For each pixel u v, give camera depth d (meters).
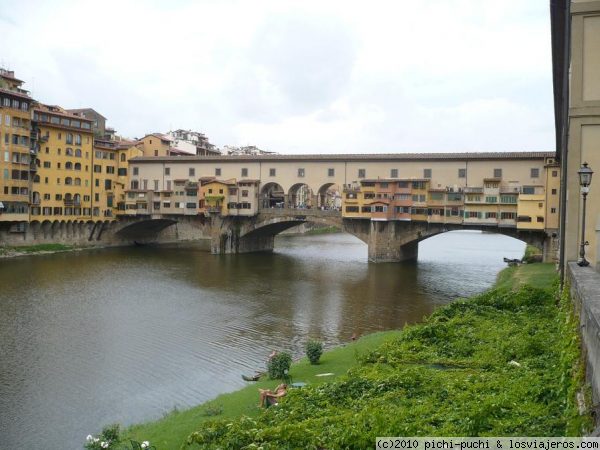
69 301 52.22
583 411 10.75
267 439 15.69
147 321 44.88
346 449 14.65
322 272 74.25
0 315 46.00
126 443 19.56
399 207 84.06
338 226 88.62
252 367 33.22
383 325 44.19
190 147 144.50
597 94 23.62
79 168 98.50
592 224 23.58
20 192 86.50
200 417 22.12
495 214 77.50
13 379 31.11
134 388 29.84
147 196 102.69
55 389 29.70
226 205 95.12
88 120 101.31
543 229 73.62
